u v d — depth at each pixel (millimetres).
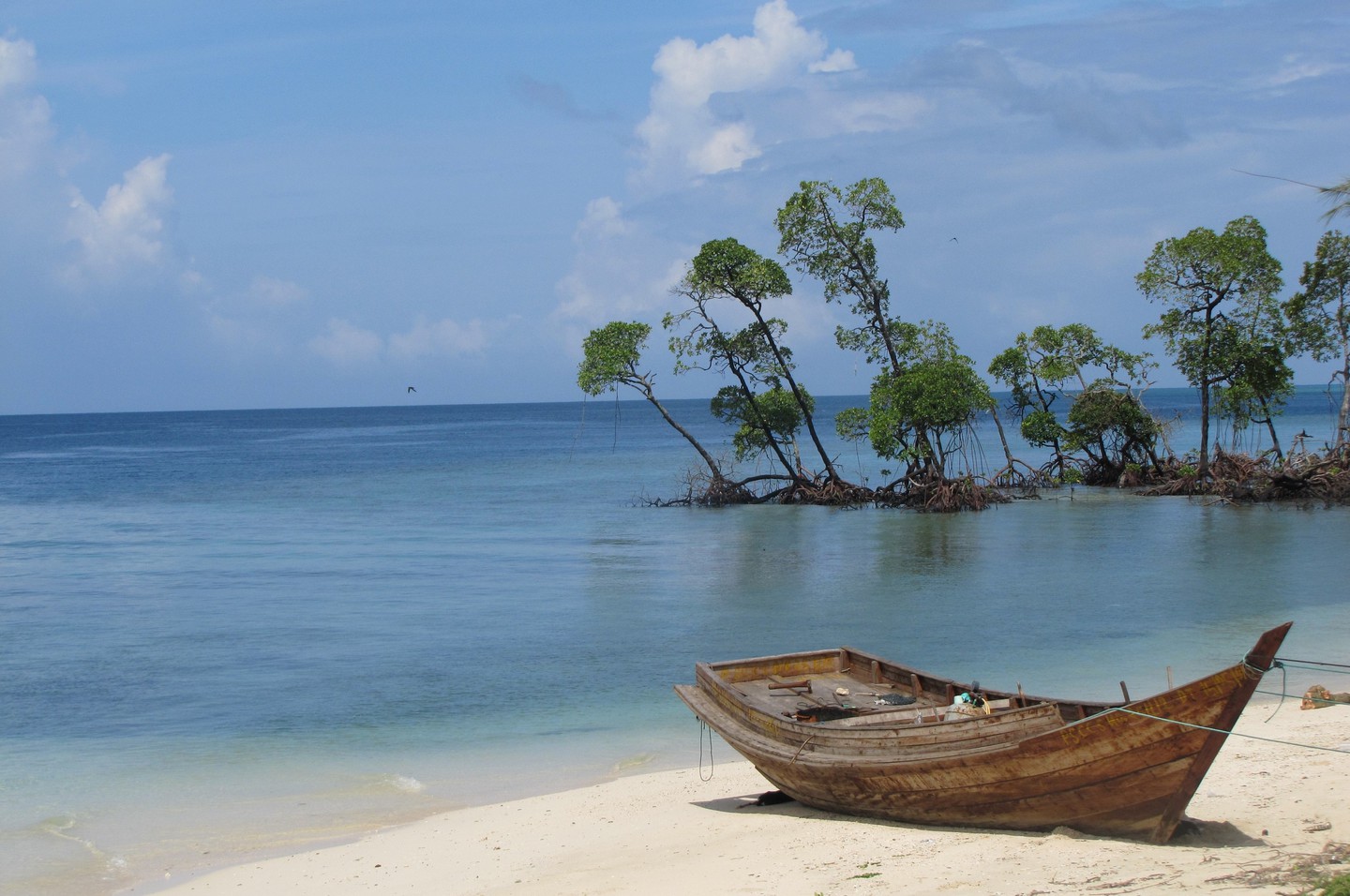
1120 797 12328
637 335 63844
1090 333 69750
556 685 24656
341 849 15156
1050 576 38094
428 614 33281
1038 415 71438
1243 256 57156
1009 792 12977
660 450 133500
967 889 11148
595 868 13594
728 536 51438
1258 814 13398
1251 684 11352
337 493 76938
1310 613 30484
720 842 14297
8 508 68812
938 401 58781
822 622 31000
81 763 19500
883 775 13781
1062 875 11281
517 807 16719
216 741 20766
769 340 63000
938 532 51219
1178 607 31875
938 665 25594
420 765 19188
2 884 14180
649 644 28719
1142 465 70438
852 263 60812
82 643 29688
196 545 50031
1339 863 10727
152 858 15031
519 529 55375
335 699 23703
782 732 15352
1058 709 13141
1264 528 49688
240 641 29703
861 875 12039
